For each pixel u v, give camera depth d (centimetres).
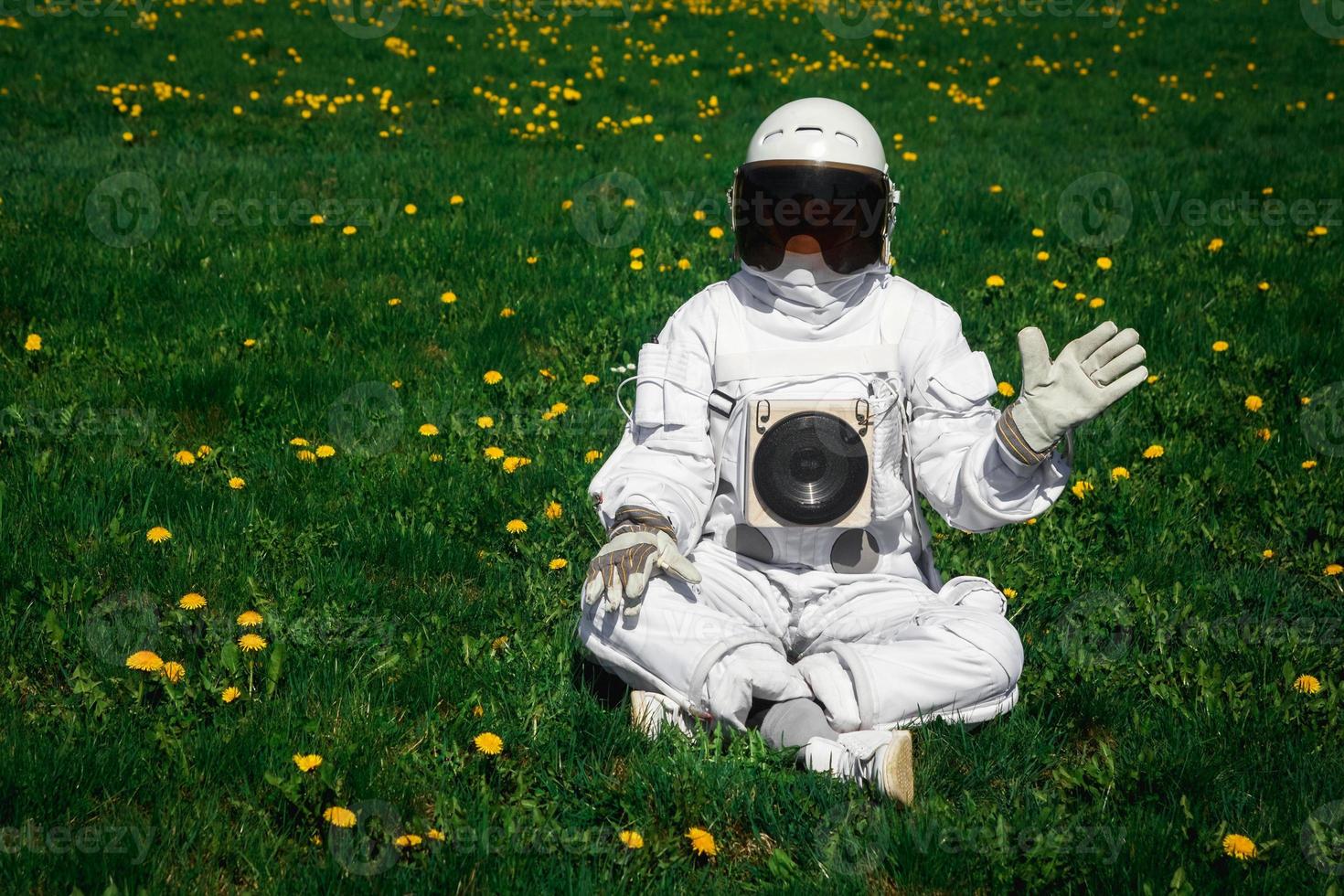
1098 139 1116
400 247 673
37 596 324
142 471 403
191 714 270
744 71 1338
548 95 1202
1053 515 395
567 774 267
